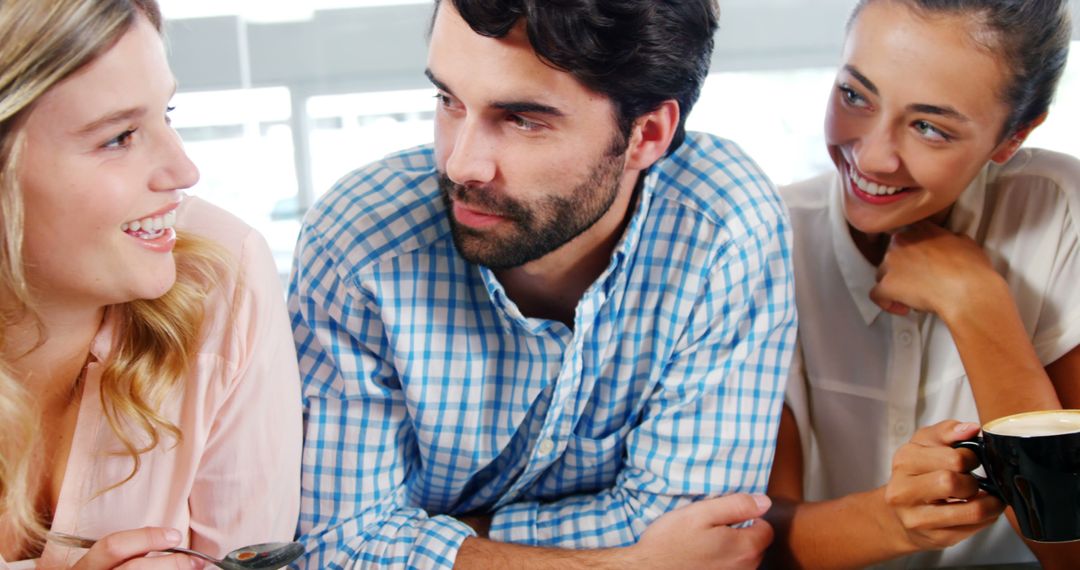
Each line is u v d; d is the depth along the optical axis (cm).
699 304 105
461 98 86
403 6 192
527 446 109
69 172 74
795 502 113
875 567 122
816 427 123
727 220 103
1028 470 79
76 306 84
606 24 85
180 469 93
